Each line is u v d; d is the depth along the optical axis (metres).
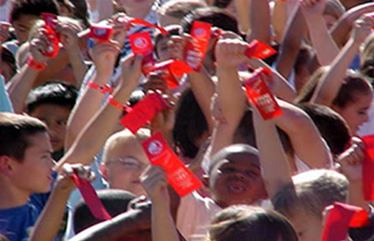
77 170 11.80
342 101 15.10
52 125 15.21
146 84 13.56
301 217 11.24
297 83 17.38
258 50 13.30
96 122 13.33
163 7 18.05
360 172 11.77
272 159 12.09
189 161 14.49
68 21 16.11
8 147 12.60
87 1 20.12
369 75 16.11
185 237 12.37
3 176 12.66
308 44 18.38
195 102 14.53
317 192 11.31
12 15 18.11
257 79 12.16
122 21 14.73
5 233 12.55
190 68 13.59
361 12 17.95
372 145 11.69
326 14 18.69
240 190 12.28
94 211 11.58
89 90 14.29
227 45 13.31
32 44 15.34
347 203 11.50
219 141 13.51
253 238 10.16
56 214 11.92
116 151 13.53
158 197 10.80
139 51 13.59
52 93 15.24
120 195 12.22
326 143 13.89
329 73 15.24
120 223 11.30
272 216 10.29
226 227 10.23
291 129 13.12
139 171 13.48
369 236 12.09
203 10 16.66
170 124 12.88
